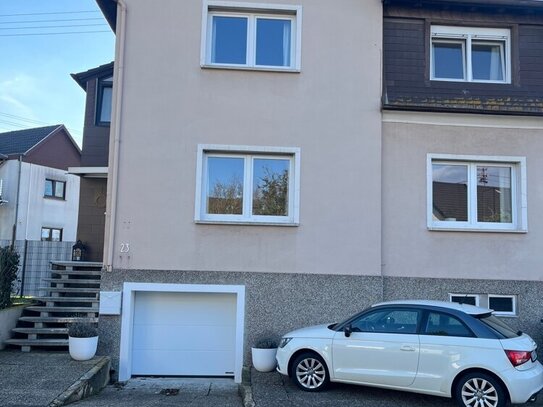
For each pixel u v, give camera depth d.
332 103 10.20
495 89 10.48
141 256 9.75
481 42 11.01
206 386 9.22
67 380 8.02
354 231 9.92
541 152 10.33
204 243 9.82
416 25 10.72
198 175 9.94
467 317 7.21
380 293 9.78
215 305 10.01
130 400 8.02
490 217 10.33
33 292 15.15
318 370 7.87
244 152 10.10
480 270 10.01
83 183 13.73
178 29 10.23
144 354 9.84
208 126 10.05
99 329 9.61
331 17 10.41
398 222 10.06
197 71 10.16
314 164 10.05
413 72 10.48
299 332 8.19
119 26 10.16
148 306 9.92
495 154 10.27
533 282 9.99
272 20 10.58
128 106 10.02
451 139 10.28
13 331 10.06
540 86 10.55
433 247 10.04
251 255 9.82
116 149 9.88
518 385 6.67
